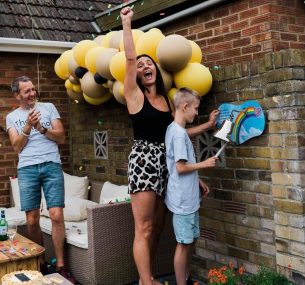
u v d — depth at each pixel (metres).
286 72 3.52
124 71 4.05
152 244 4.05
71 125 6.57
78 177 6.00
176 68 3.90
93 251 4.18
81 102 6.26
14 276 3.38
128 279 4.38
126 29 3.55
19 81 4.43
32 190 4.45
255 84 3.80
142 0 5.37
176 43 3.77
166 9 5.07
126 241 4.35
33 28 6.23
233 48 4.33
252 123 3.82
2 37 5.85
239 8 4.25
